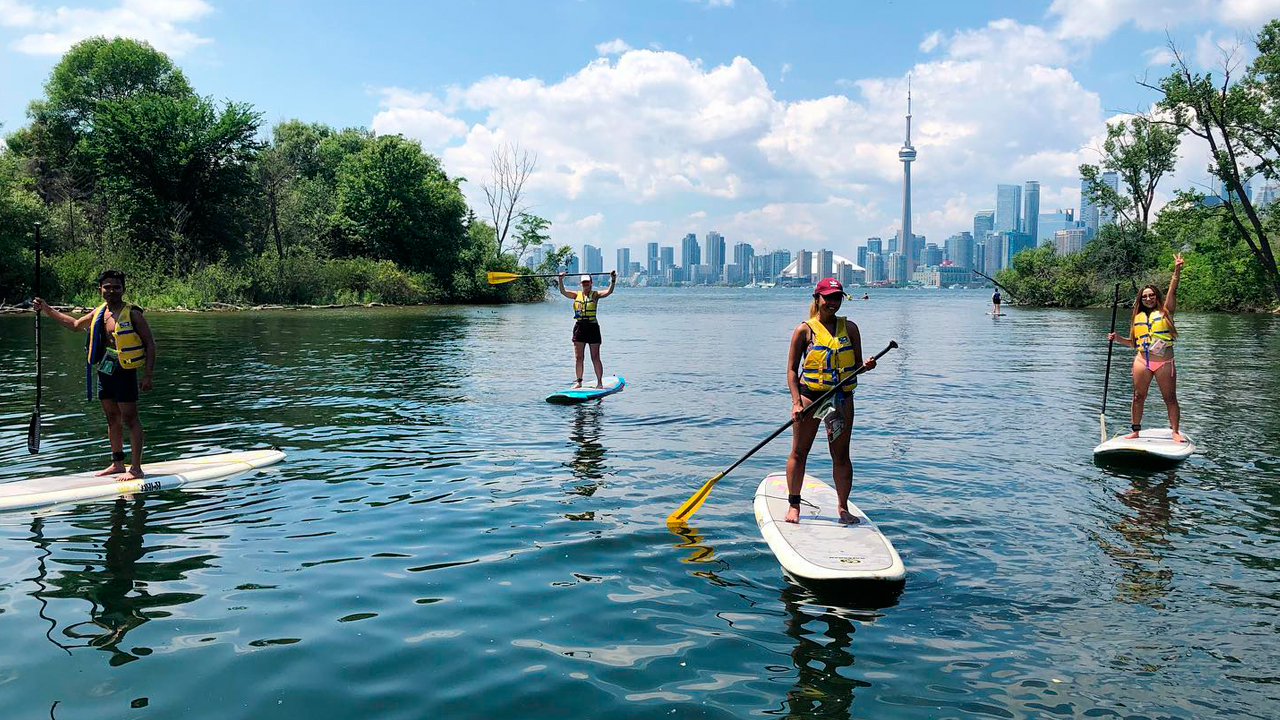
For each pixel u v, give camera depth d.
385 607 4.30
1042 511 6.14
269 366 16.02
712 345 23.00
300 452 8.15
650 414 10.61
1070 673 3.63
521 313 43.94
